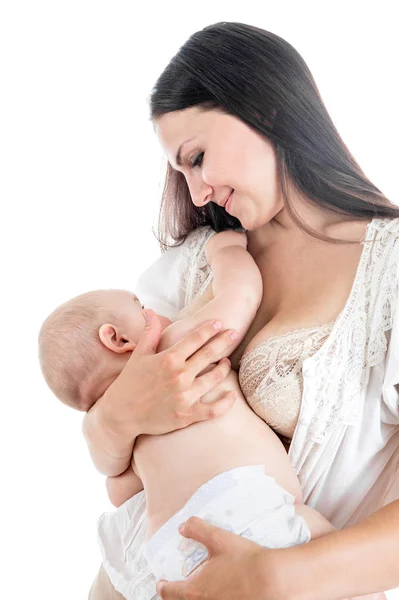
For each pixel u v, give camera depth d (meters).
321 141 1.52
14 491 2.89
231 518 1.29
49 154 3.09
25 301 3.09
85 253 3.12
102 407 1.45
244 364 1.49
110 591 1.60
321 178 1.52
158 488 1.40
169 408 1.38
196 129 1.49
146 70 3.07
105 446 1.47
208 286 1.69
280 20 2.94
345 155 1.55
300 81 1.52
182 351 1.39
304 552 1.20
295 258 1.57
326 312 1.46
